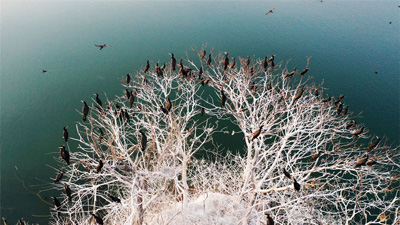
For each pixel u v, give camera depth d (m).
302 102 13.38
